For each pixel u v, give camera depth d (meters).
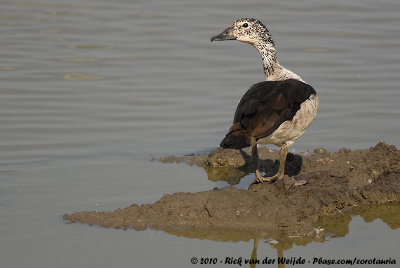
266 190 11.31
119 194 11.93
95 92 17.58
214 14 23.81
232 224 10.62
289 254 9.81
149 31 22.22
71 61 19.66
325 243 10.19
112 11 24.17
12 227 10.46
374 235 10.51
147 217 10.79
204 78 18.64
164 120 16.11
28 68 18.97
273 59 12.82
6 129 15.23
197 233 10.41
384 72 18.81
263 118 10.39
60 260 9.40
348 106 16.70
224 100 17.22
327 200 11.31
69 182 12.52
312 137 15.07
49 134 15.09
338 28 22.41
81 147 14.48
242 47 21.33
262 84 11.13
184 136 15.23
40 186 12.29
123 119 16.09
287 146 11.42
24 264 9.27
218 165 13.59
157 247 9.91
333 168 12.70
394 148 13.23
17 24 22.55
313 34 21.84
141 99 17.22
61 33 21.89
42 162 13.60
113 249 9.78
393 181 12.14
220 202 10.85
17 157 13.82
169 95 17.52
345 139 14.88
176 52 20.56
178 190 12.18
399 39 21.36
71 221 10.70
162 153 14.30
